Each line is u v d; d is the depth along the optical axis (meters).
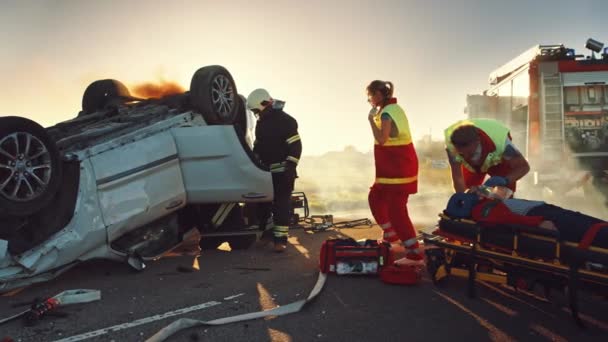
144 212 5.45
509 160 4.37
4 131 4.03
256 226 6.89
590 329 3.41
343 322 3.58
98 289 4.61
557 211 3.56
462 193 4.23
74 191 4.75
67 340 3.30
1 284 4.21
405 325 3.52
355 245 4.94
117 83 7.50
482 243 3.90
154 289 4.57
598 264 3.18
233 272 5.22
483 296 4.18
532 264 3.50
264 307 3.94
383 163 5.02
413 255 5.04
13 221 4.32
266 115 6.49
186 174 6.14
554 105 9.85
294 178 6.43
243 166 6.12
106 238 5.02
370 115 5.05
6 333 3.45
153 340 3.18
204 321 3.60
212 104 6.54
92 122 5.87
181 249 6.93
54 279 5.04
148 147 5.60
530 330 3.41
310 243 7.03
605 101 9.86
